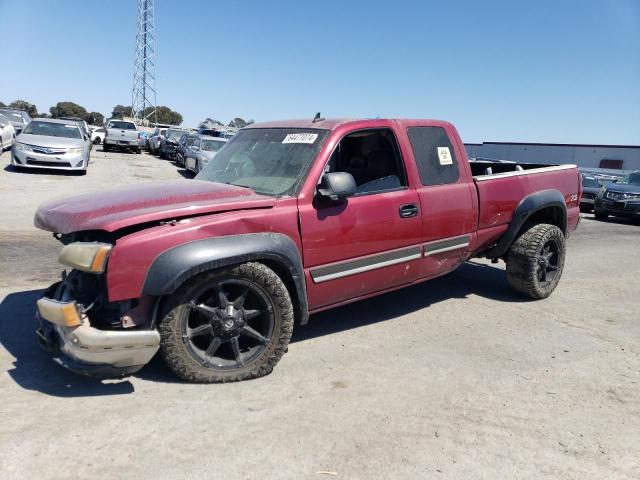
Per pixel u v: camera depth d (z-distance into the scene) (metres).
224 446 2.96
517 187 5.80
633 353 4.65
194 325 3.71
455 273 7.44
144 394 3.49
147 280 3.27
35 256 7.31
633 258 9.52
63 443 2.90
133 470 2.71
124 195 3.92
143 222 3.37
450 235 5.12
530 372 4.16
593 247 10.79
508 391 3.81
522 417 3.45
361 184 4.52
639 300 6.42
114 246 3.25
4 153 22.30
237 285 3.65
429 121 5.15
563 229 6.51
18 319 4.75
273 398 3.54
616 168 41.47
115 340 3.23
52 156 16.78
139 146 32.41
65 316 3.21
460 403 3.60
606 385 3.98
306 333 4.84
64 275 4.14
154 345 3.35
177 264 3.30
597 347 4.76
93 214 3.52
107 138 31.53
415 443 3.09
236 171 4.56
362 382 3.85
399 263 4.68
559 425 3.37
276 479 2.70
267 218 3.78
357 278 4.41
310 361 4.19
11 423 3.06
